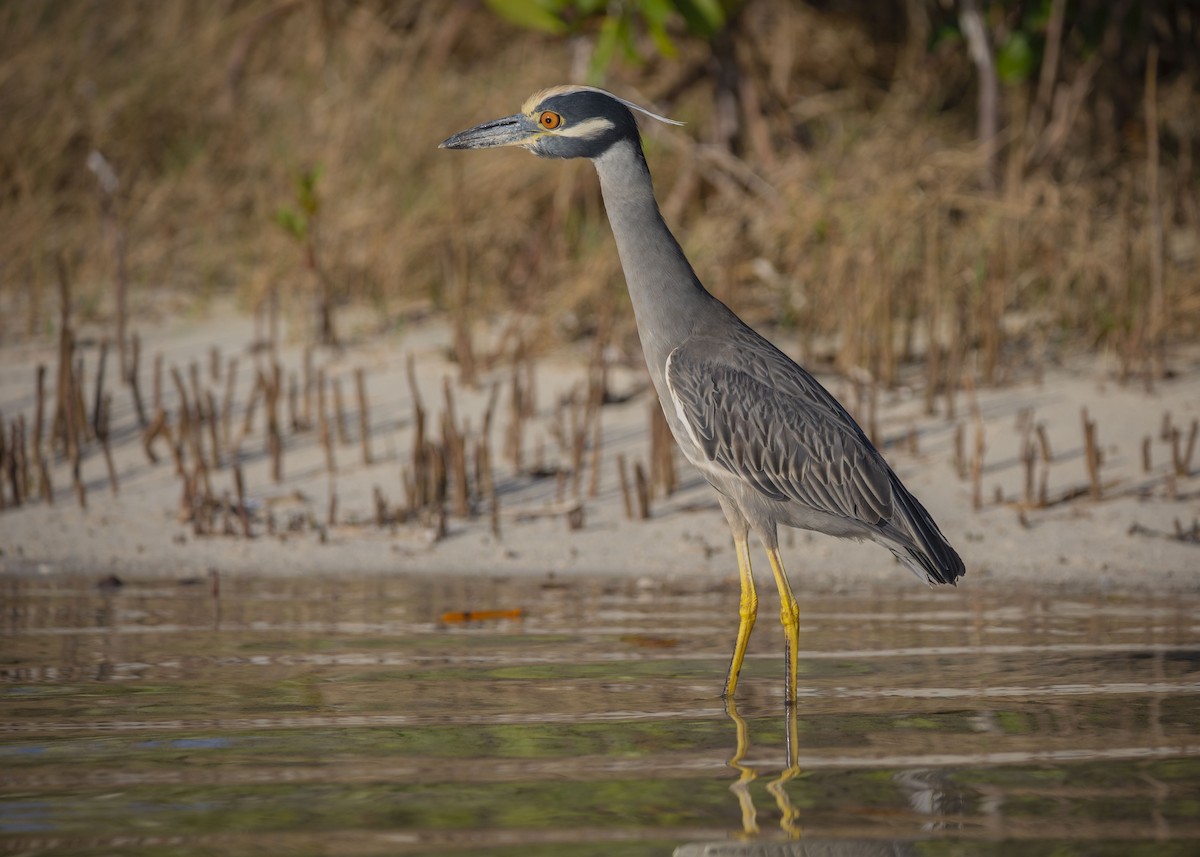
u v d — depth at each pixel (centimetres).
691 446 840
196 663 819
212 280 1811
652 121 1881
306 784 587
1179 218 1884
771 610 996
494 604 1004
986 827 529
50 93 1953
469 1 1966
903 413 1429
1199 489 1267
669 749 642
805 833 523
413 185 1766
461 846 509
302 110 1956
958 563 834
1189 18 2070
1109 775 595
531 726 684
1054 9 1836
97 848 508
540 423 1427
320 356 1566
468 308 1633
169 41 2077
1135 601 1013
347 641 883
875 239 1584
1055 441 1365
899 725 685
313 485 1316
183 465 1274
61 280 1373
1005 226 1672
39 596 1025
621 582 1093
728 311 873
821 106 2019
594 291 1598
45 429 1420
